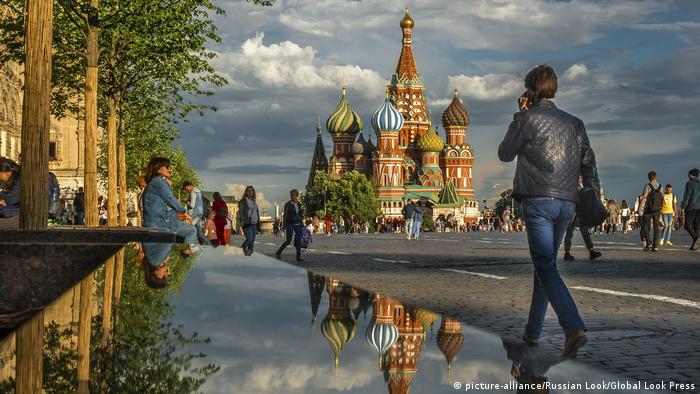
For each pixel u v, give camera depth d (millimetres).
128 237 5676
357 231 119875
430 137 184125
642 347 6219
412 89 194375
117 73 26609
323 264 18953
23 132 9320
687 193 24484
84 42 24906
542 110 6207
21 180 9164
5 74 50812
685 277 14047
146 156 49812
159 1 23391
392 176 173375
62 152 69625
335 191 145250
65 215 46312
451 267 17578
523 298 10922
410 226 46969
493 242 36094
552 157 6062
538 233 6012
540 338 5973
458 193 190625
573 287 12117
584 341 5691
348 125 188875
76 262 4156
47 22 9453
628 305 9633
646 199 24344
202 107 32594
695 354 5871
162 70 27516
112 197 26234
